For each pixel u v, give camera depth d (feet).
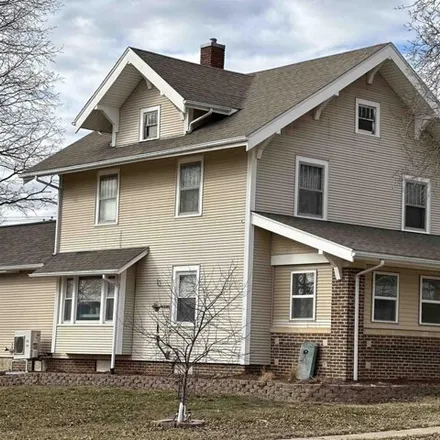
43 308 110.32
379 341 85.15
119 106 104.68
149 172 99.14
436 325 90.12
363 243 83.20
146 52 99.50
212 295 89.45
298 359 85.25
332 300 83.20
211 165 92.38
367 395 77.25
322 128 93.20
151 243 97.60
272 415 66.90
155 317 95.09
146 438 56.44
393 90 98.78
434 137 98.84
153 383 85.87
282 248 87.86
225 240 89.71
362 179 95.50
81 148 110.83
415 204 99.71
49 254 111.45
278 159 89.81
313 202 92.07
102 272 96.63
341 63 95.25
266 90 97.25
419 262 84.02
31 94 90.12
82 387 85.66
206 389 83.15
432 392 81.97
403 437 56.39
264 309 88.02
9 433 61.05
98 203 104.68
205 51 111.86
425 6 71.31
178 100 92.94
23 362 109.29
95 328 99.30
